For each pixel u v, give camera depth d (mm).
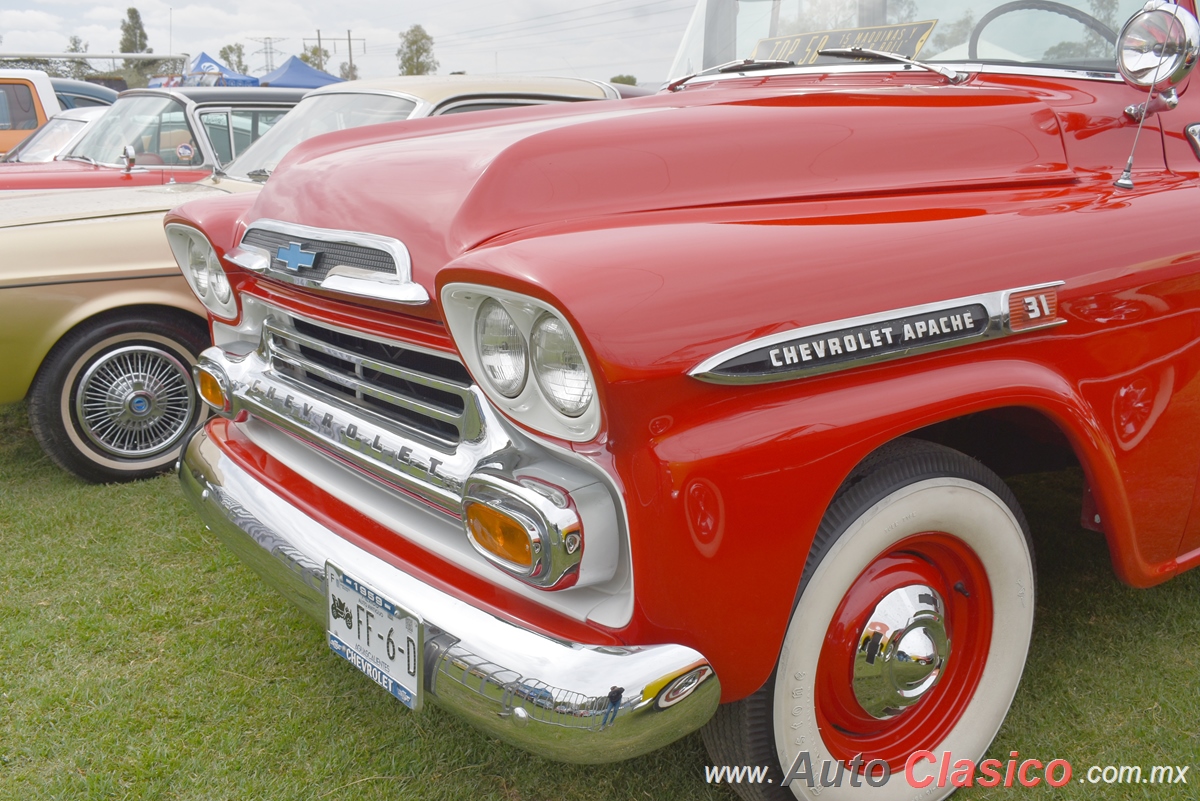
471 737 2312
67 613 2889
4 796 2113
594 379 1397
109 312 3867
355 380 1980
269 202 2250
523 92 5113
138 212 4113
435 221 1777
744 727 1730
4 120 10672
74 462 3891
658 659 1498
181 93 6062
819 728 1835
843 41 2842
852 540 1693
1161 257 1980
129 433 4004
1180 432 2125
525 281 1407
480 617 1624
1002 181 2105
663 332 1406
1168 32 2109
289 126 5055
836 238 1662
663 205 1831
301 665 2621
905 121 2105
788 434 1507
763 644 1598
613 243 1538
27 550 3311
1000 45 2543
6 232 3676
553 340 1445
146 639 2750
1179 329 2045
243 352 2420
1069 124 2258
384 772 2188
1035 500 3506
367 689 2508
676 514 1449
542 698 1478
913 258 1681
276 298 2207
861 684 1847
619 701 1455
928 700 2055
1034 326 1778
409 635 1688
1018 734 2279
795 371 1501
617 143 1873
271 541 2033
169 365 4039
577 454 1524
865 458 1765
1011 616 2049
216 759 2236
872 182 1994
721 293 1478
